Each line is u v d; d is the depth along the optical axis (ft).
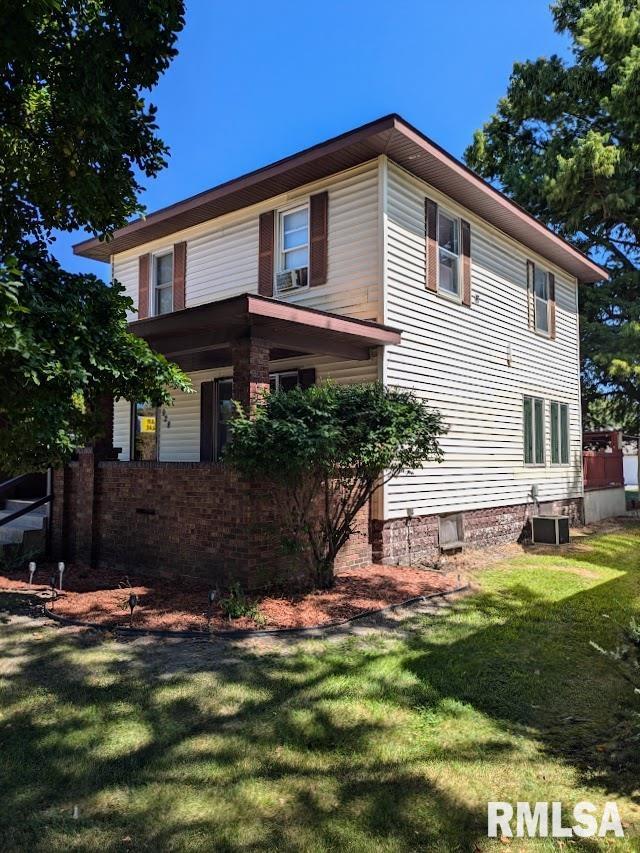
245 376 22.03
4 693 12.62
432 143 27.55
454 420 32.73
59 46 13.20
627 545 36.50
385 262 27.66
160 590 21.15
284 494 21.40
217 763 9.83
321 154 27.94
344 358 27.09
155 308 40.11
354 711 11.89
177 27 13.73
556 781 9.47
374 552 27.17
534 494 40.68
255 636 16.58
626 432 70.79
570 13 66.54
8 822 8.25
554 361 44.96
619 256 62.95
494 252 37.40
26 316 13.44
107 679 13.41
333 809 8.63
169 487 23.02
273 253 32.58
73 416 16.28
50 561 27.66
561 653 15.65
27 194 15.83
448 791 9.14
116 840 7.91
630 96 54.49
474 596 22.18
